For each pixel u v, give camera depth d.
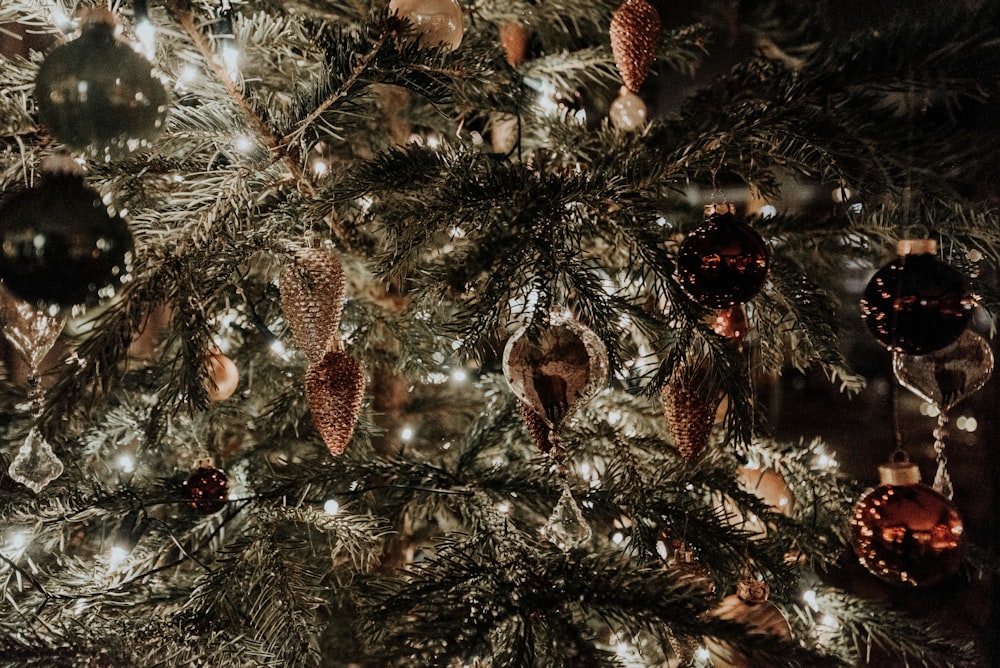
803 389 1.42
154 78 0.82
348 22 1.11
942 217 0.88
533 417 0.88
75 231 0.79
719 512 1.00
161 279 0.88
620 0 1.17
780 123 0.82
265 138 0.94
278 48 1.08
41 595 0.97
